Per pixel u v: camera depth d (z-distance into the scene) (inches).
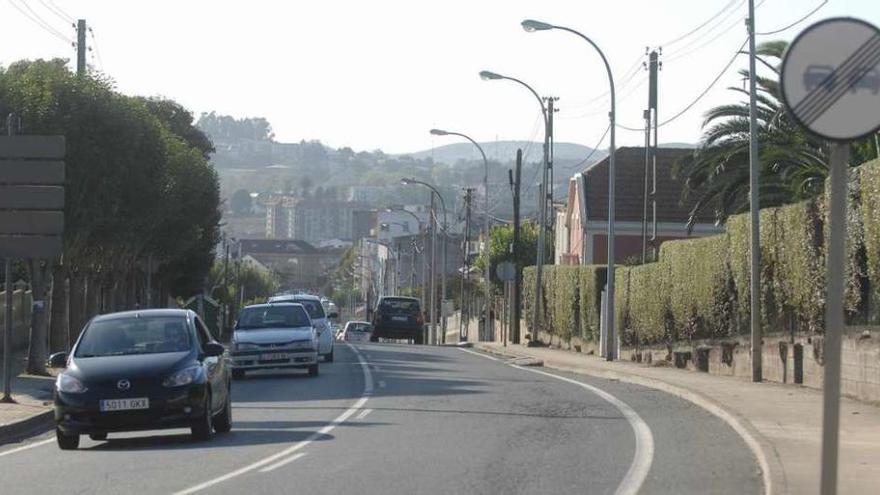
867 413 967.6
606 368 1713.8
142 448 847.7
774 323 1355.8
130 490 639.1
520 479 663.8
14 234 1165.7
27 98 1660.9
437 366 1857.8
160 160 1942.7
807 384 1256.2
